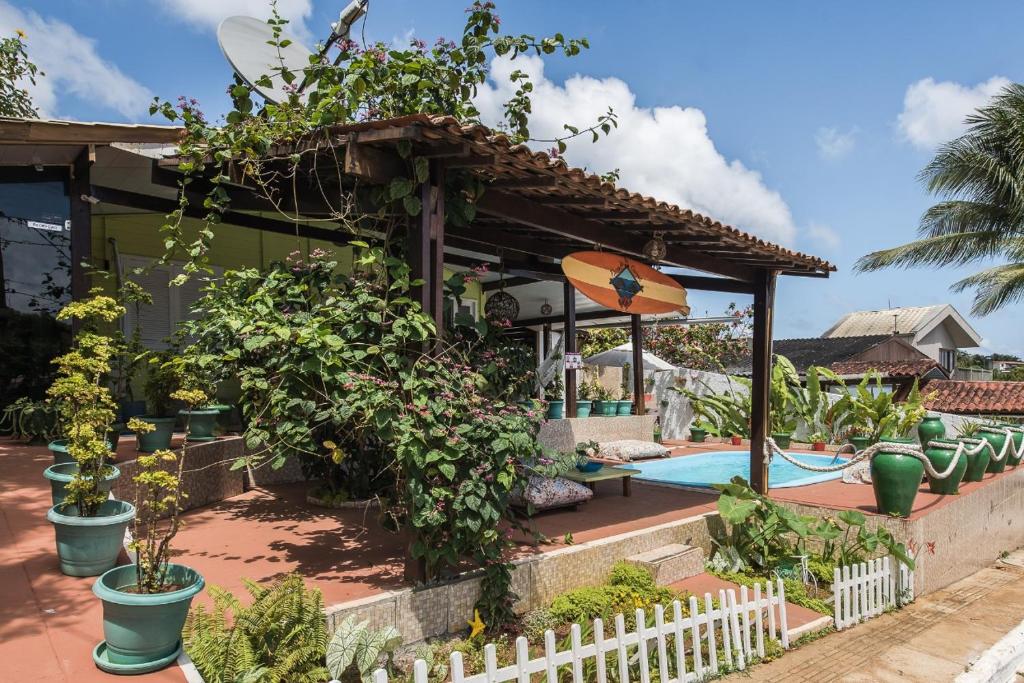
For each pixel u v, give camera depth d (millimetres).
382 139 4301
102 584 2998
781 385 15156
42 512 4754
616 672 4504
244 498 7145
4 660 2936
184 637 3400
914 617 6816
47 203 7492
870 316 31703
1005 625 6742
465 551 4758
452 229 6590
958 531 8484
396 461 4625
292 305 5426
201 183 6266
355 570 4953
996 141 15664
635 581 5844
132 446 6707
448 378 4672
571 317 11375
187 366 6008
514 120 6988
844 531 7578
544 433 10594
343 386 4469
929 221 16766
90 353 5969
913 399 14273
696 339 22828
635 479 9727
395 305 4762
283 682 3516
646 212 5969
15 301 7277
